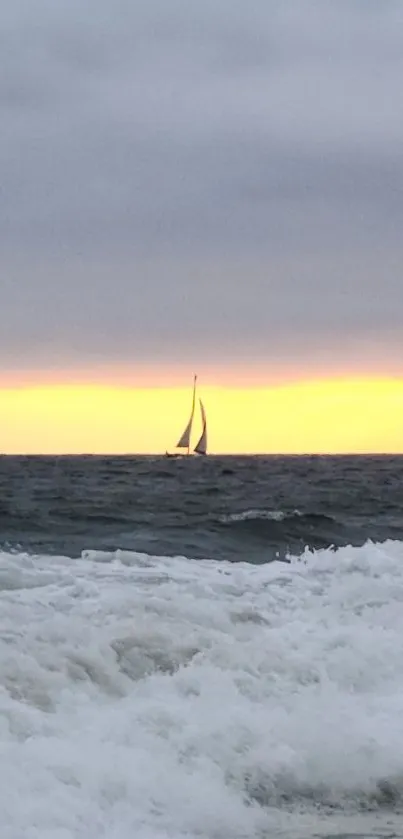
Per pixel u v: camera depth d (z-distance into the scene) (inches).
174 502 1210.6
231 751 295.1
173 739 294.4
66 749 271.4
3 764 255.9
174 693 329.4
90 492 1462.8
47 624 362.0
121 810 250.4
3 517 847.7
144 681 337.1
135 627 372.2
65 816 239.0
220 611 416.8
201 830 255.0
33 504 1059.3
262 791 284.5
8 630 351.6
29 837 227.0
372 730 317.1
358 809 282.2
